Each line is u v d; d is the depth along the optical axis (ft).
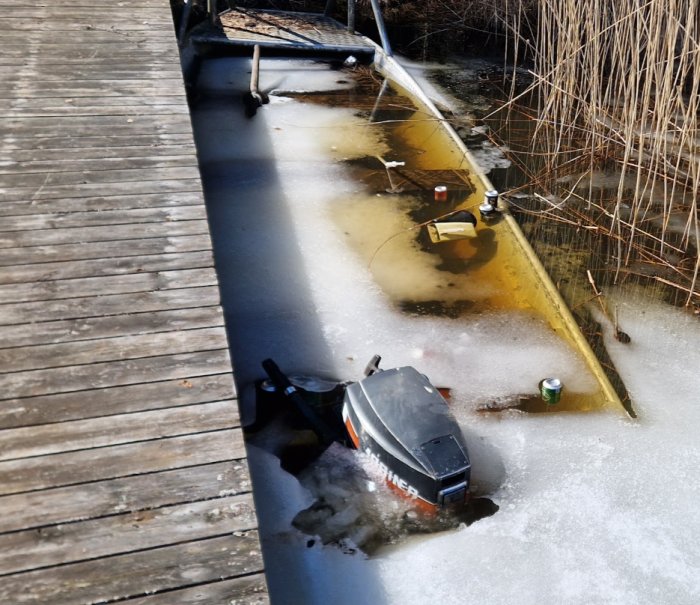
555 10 23.30
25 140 15.23
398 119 23.85
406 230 17.65
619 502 10.82
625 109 20.31
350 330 14.32
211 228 17.37
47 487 8.27
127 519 8.02
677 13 18.80
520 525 10.42
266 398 12.57
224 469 8.63
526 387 13.04
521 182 20.53
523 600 9.39
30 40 19.63
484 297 15.42
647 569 9.86
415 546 10.09
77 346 10.21
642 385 13.25
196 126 22.58
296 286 15.52
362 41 29.73
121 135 15.71
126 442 8.87
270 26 30.45
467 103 26.07
